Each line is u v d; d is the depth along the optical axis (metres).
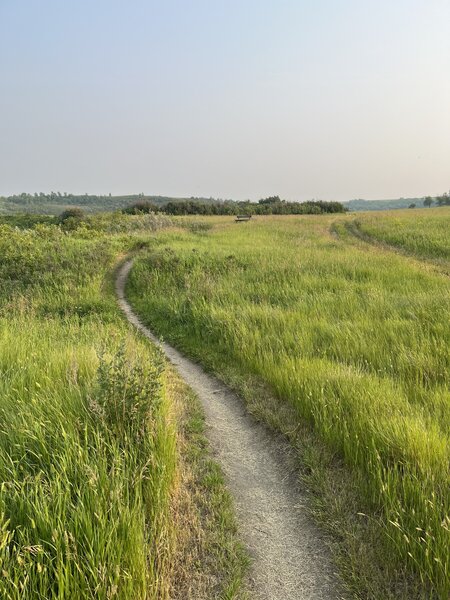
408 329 6.57
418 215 42.06
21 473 2.86
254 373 5.93
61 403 3.60
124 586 2.14
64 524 2.33
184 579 2.50
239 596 2.40
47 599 2.00
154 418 3.57
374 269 13.00
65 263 14.70
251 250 17.78
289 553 2.76
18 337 6.27
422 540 2.46
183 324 9.01
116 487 2.59
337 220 43.19
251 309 8.37
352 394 4.23
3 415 3.59
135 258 16.44
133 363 4.18
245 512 3.18
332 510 3.05
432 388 4.54
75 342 6.59
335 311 8.31
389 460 3.32
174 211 68.69
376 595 2.35
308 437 4.05
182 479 3.46
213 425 4.65
